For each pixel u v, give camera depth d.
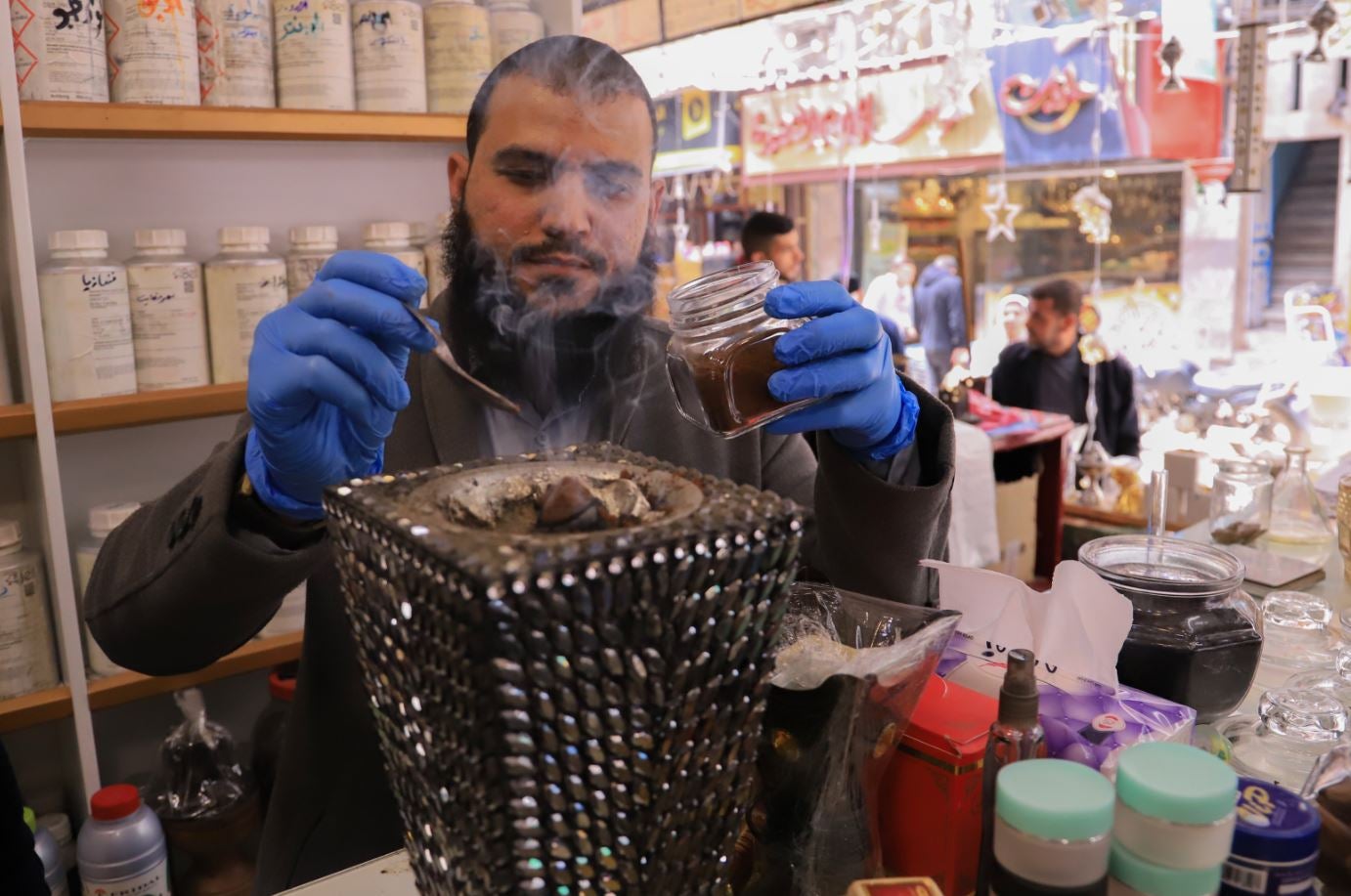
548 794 0.46
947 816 0.67
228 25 1.74
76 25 1.60
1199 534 1.61
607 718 0.45
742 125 4.43
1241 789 0.62
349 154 2.11
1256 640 0.86
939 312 4.07
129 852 1.60
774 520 0.47
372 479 0.56
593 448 0.66
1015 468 3.52
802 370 0.80
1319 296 3.54
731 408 0.82
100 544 1.74
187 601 0.87
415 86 1.91
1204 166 3.69
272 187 2.02
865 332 0.81
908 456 0.93
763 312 0.83
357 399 0.75
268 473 0.83
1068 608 0.78
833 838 0.65
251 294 1.80
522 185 1.09
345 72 1.85
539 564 0.41
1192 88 3.55
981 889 0.65
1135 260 4.03
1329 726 0.81
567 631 0.43
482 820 0.46
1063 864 0.54
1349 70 3.44
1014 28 3.21
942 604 0.85
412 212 2.21
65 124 1.58
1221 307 3.83
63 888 1.66
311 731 1.09
